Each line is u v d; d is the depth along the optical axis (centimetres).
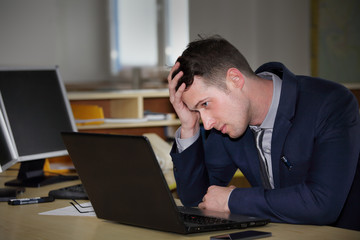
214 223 135
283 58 611
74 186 198
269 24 616
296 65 605
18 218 157
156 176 128
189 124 175
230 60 152
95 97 306
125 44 746
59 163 274
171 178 238
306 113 152
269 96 158
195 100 152
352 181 148
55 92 246
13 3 659
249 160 171
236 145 176
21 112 228
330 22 572
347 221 162
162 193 129
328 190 142
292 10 603
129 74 750
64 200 184
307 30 596
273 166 159
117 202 142
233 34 634
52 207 173
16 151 220
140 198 135
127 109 329
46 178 231
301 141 152
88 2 714
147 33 761
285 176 158
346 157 144
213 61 150
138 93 320
